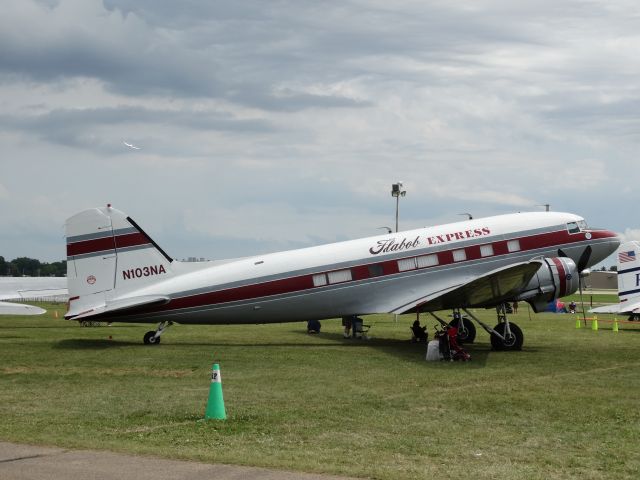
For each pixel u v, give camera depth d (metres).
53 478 7.84
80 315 23.16
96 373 17.41
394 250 24.50
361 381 16.19
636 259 34.41
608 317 48.81
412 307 23.38
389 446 9.98
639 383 15.95
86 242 23.36
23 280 37.78
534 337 28.72
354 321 27.17
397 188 45.75
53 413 12.25
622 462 9.20
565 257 24.23
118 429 10.90
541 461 9.23
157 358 20.36
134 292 23.52
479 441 10.35
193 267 24.02
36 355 20.98
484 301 23.22
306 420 11.77
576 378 16.70
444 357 20.25
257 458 9.01
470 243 24.81
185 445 9.81
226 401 13.58
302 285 23.97
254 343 25.48
